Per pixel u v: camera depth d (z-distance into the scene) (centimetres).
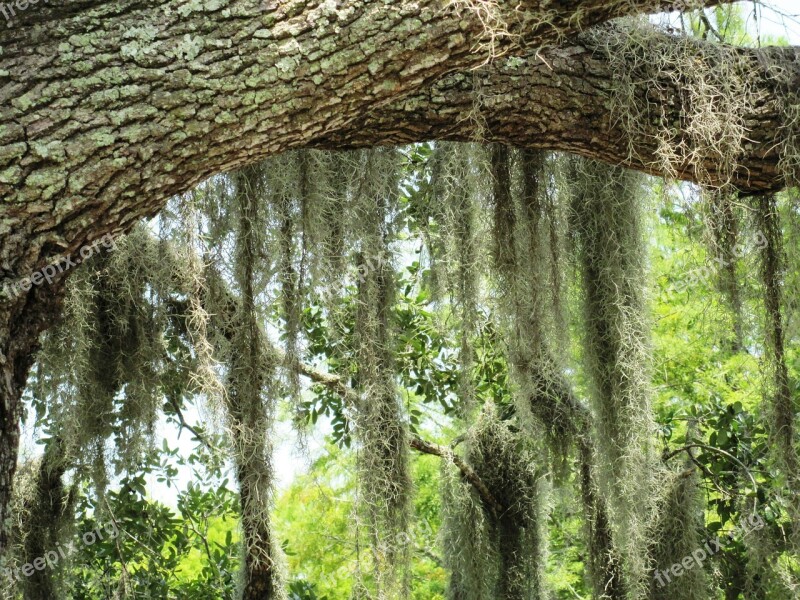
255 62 164
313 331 464
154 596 443
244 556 374
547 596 433
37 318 162
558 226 302
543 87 225
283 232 301
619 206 313
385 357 336
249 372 308
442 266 344
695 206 261
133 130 158
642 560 344
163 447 468
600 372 323
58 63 156
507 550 431
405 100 216
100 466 337
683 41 239
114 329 339
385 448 350
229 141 166
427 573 779
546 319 310
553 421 417
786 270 286
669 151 231
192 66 161
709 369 604
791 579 366
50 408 330
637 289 315
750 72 241
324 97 170
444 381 496
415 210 404
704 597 384
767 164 246
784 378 296
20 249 155
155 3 163
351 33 168
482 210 289
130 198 162
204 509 485
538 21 181
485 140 233
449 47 175
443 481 429
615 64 231
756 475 473
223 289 323
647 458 337
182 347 386
